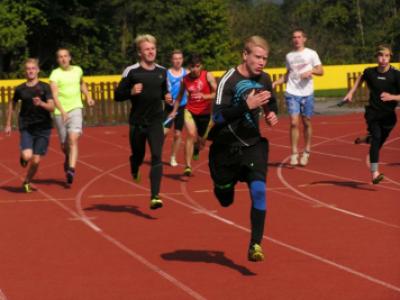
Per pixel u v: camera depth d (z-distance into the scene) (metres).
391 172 14.33
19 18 53.59
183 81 14.10
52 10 55.66
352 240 8.98
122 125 27.02
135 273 7.69
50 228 10.02
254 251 7.46
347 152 17.58
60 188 13.45
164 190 12.86
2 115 26.86
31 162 12.86
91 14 59.91
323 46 64.44
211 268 7.80
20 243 9.16
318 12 82.94
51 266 8.04
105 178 14.55
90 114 27.64
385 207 11.02
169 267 7.88
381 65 12.32
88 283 7.36
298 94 15.28
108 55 64.81
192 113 14.12
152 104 10.48
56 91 13.23
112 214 10.90
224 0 72.06
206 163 16.12
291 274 7.52
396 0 79.81
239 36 72.81
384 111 12.34
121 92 10.55
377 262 7.91
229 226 9.92
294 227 9.77
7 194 12.91
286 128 23.38
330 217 10.38
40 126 12.84
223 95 7.65
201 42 67.06
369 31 78.75
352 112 28.92
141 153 10.87
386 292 6.83
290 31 66.12
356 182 13.32
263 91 7.45
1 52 55.09
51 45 58.91
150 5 66.00
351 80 31.47
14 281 7.48
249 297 6.79
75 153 13.51
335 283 7.16
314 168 15.16
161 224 10.13
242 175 7.80
